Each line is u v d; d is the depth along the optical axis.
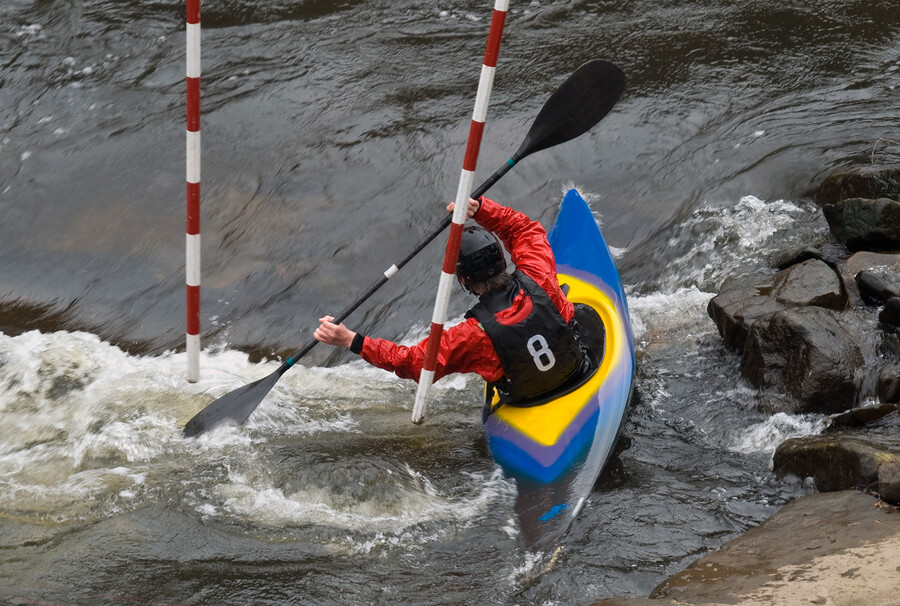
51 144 22.34
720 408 14.12
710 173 20.36
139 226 19.92
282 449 13.26
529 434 13.06
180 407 14.70
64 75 24.72
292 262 18.89
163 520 11.65
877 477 10.68
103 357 16.55
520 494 12.17
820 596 8.70
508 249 14.50
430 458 13.10
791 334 13.80
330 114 22.64
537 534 11.29
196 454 13.26
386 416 14.55
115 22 26.64
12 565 10.80
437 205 19.91
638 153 21.08
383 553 10.99
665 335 16.44
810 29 25.31
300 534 11.34
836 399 13.21
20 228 20.09
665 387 14.91
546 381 13.13
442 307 12.86
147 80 24.42
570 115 14.53
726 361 15.24
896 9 26.08
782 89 22.84
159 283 18.58
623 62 24.17
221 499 12.06
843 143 20.58
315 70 24.36
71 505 12.02
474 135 12.25
